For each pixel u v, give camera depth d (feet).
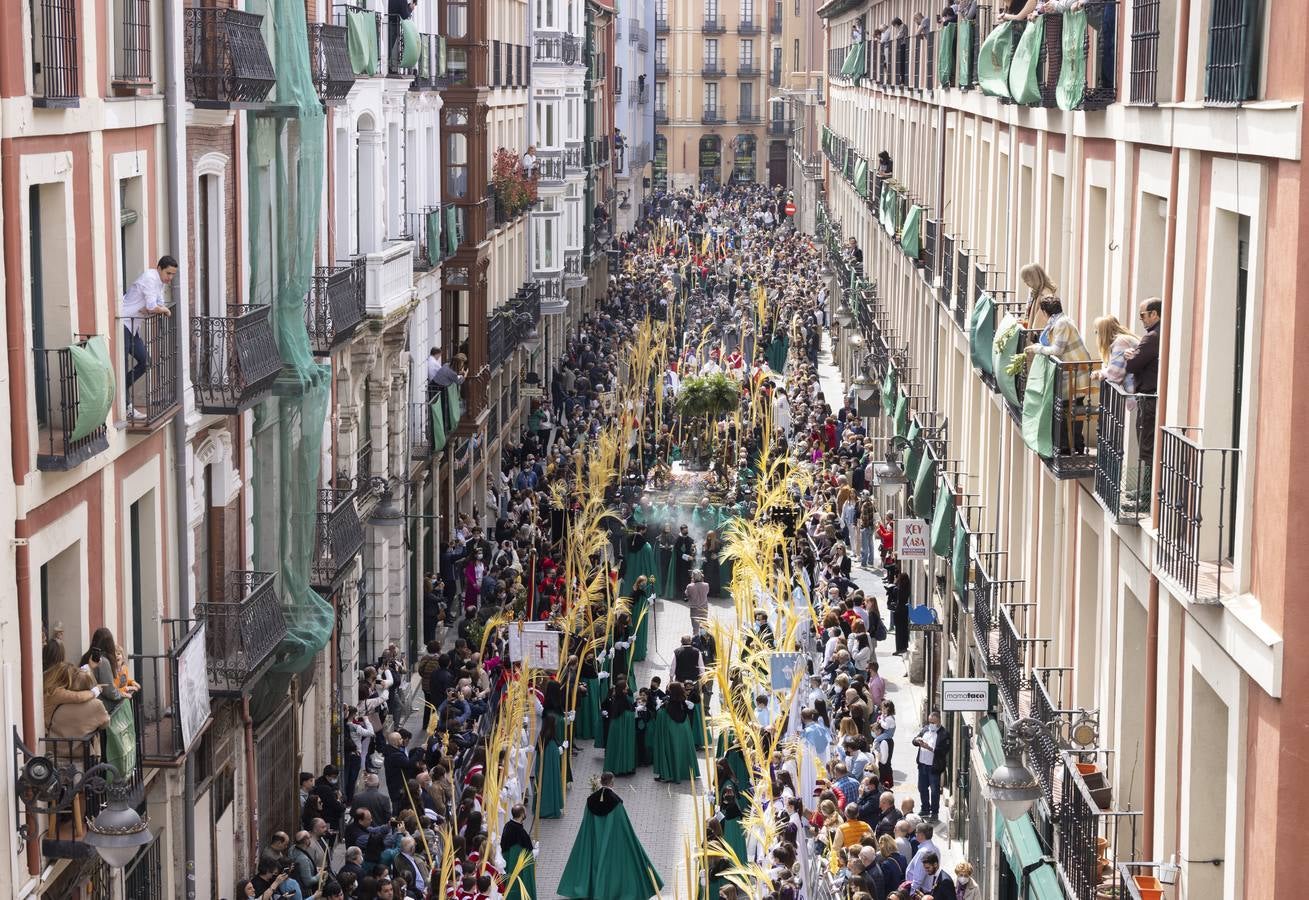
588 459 169.78
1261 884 42.29
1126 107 60.23
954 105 116.67
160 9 70.95
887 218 164.04
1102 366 58.08
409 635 130.41
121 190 67.92
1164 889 51.65
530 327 193.67
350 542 101.91
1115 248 61.87
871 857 76.74
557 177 211.41
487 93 157.28
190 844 73.87
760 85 520.01
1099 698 62.80
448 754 97.60
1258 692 43.01
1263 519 42.60
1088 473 62.59
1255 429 43.52
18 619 56.80
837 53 289.33
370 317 113.70
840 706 102.63
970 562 92.63
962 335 108.17
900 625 131.95
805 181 397.19
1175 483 49.19
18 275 56.29
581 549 129.18
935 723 100.32
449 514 147.84
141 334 68.03
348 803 101.71
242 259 83.41
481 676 108.37
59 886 60.75
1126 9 60.90
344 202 112.68
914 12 159.12
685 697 110.42
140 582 71.36
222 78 75.31
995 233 95.04
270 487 87.15
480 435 162.30
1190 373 50.19
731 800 90.53
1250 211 44.19
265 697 88.43
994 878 81.41
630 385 203.82
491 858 81.66
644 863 91.09
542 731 104.22
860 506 160.76
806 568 137.08
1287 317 40.73
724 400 175.11
